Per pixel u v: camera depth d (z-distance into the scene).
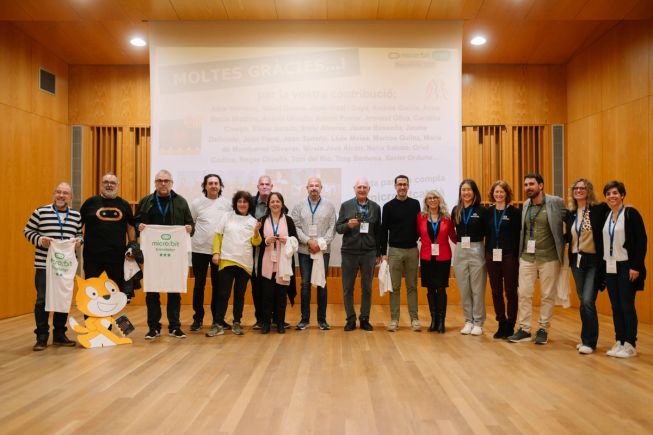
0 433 2.54
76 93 8.25
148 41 7.36
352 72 6.96
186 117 6.95
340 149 6.98
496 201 4.98
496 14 6.47
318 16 6.74
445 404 2.99
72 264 4.57
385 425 2.66
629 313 4.21
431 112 6.95
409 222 5.34
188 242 4.96
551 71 8.29
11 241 6.58
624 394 3.19
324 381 3.46
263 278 5.16
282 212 5.30
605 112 7.05
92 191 8.33
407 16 6.69
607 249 4.26
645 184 6.22
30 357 4.17
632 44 6.46
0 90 6.47
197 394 3.17
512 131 8.29
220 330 5.09
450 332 5.26
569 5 6.05
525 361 4.04
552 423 2.69
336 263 7.20
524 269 4.77
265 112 6.98
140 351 4.37
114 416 2.78
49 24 6.77
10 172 6.62
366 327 5.35
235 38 6.95
